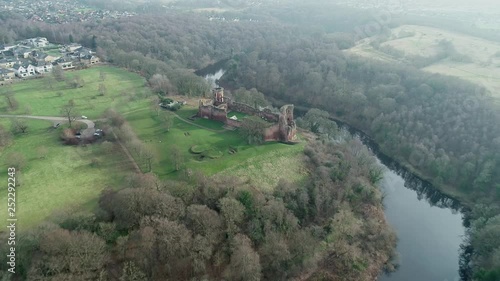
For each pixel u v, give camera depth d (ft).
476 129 653.71
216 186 447.42
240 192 444.96
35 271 320.50
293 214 464.24
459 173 629.92
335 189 527.81
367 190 551.18
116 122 641.81
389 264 463.83
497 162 597.52
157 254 360.69
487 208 533.55
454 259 483.92
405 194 624.18
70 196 464.24
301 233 437.58
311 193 507.71
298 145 628.28
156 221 368.68
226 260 389.60
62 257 331.57
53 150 572.51
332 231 477.77
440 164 640.99
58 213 396.98
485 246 451.94
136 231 366.02
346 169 563.48
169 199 400.06
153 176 453.58
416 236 522.47
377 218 531.09
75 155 560.61
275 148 610.65
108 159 550.36
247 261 366.84
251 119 651.25
